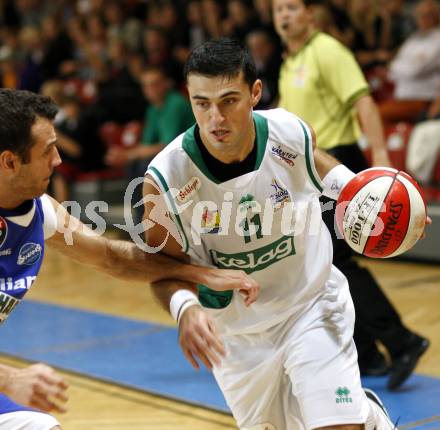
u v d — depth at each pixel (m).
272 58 22.38
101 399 12.66
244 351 8.42
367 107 12.48
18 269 7.17
